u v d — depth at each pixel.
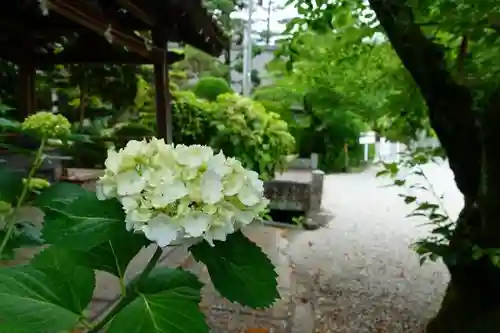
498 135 2.00
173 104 6.64
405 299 3.36
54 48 5.40
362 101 3.56
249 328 2.45
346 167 13.66
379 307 3.17
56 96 7.61
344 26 2.89
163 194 0.75
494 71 2.15
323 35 3.00
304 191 6.36
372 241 5.22
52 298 0.76
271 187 6.40
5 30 4.65
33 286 0.76
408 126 3.05
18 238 1.25
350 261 4.35
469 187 2.26
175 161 0.78
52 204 0.86
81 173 4.96
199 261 0.82
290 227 5.81
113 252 0.82
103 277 2.62
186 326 0.72
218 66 14.60
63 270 0.79
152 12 4.09
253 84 15.32
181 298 0.77
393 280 3.80
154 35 4.61
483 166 2.07
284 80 4.43
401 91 3.00
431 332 2.46
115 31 3.51
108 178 0.80
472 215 2.16
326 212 6.98
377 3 2.26
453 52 2.56
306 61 3.41
